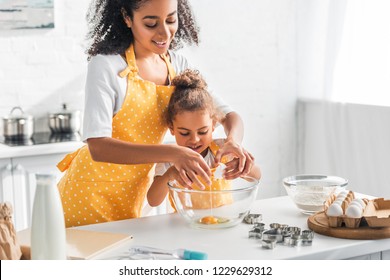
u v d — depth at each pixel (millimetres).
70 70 3713
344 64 4070
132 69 1895
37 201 1347
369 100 3963
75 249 1508
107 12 1907
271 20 4273
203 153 1971
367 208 1686
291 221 1763
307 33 4316
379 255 1608
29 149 3170
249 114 4262
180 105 1880
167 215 1853
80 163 1930
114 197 1936
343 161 4102
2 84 3551
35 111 3648
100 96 1812
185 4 2100
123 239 1585
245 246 1539
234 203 1666
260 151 4332
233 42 4148
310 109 4387
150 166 1935
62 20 3664
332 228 1612
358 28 3963
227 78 4152
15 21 3533
